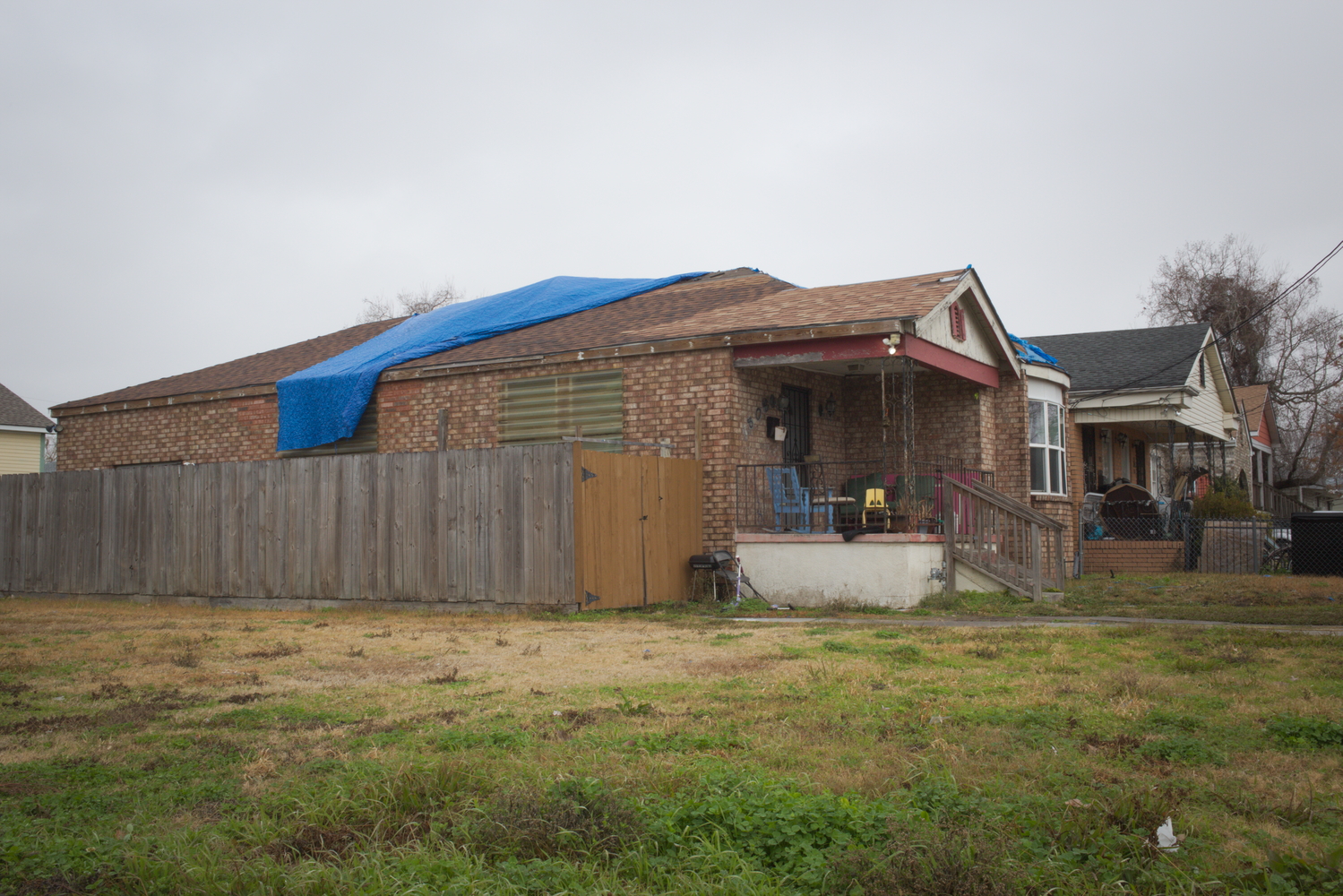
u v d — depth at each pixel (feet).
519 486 43.75
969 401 56.80
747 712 20.97
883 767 16.79
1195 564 66.64
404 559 46.37
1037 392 62.49
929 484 52.95
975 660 28.04
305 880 11.93
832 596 45.75
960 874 11.46
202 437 66.54
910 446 46.52
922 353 47.57
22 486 57.93
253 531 50.29
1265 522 65.92
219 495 51.39
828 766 16.88
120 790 16.07
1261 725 19.83
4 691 24.64
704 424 48.85
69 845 13.08
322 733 19.81
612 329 56.13
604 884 11.93
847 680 24.86
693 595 48.01
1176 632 33.40
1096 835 13.24
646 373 50.47
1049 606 43.75
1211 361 90.07
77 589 55.62
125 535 54.13
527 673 26.94
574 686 24.68
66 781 16.65
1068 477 65.72
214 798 15.66
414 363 58.95
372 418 59.62
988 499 46.98
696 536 48.60
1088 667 26.86
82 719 21.11
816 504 50.67
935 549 47.19
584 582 42.22
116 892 11.89
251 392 64.03
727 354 48.44
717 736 18.89
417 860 12.55
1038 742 18.39
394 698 23.34
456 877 11.96
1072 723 19.93
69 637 35.78
